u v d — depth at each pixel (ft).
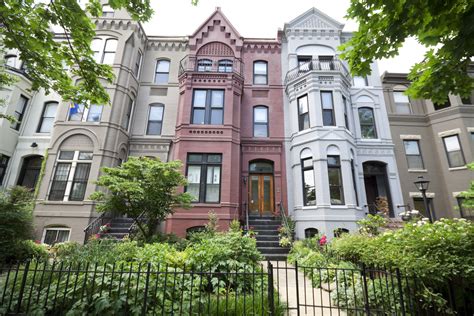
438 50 11.78
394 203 41.91
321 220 36.63
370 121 46.52
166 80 50.44
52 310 12.10
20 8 14.98
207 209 37.42
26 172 44.47
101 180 26.58
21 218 25.67
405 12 10.80
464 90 12.77
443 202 42.50
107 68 18.86
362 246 19.88
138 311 11.58
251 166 45.44
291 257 28.45
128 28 46.62
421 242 13.99
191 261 16.60
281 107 48.21
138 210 27.99
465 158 41.88
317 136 39.99
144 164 28.25
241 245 19.63
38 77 17.93
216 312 12.73
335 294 16.10
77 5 15.15
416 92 13.66
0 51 27.37
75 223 35.78
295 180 41.81
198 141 40.68
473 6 9.59
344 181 38.01
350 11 12.35
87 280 12.98
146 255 17.25
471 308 12.55
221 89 43.86
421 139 45.91
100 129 40.37
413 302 12.82
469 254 12.23
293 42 50.39
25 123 45.88
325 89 42.73
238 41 50.34
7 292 12.95
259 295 15.05
